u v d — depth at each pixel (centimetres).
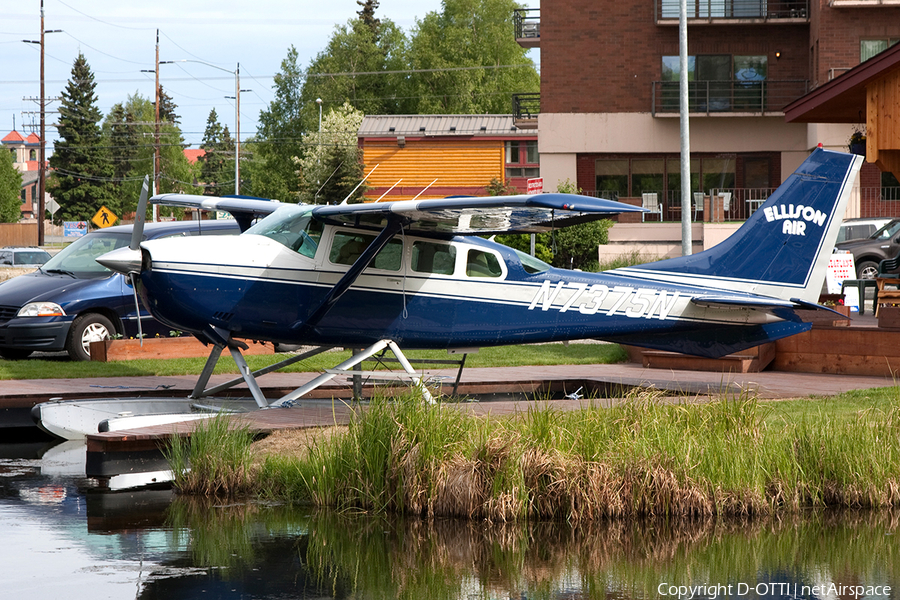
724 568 1277
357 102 14288
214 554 1325
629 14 6675
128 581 1202
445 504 1532
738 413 1697
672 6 6600
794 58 6712
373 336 2200
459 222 2056
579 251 6059
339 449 1628
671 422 1667
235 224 3478
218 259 2069
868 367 2761
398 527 1471
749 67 6738
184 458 1827
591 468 1526
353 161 10119
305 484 1634
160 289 2045
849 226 5300
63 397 2341
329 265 2133
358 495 1585
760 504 1546
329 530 1452
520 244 5972
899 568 1277
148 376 2784
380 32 15438
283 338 2159
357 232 2164
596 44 6719
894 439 1658
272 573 1245
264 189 15262
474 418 1647
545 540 1405
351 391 2583
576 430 1612
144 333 3306
